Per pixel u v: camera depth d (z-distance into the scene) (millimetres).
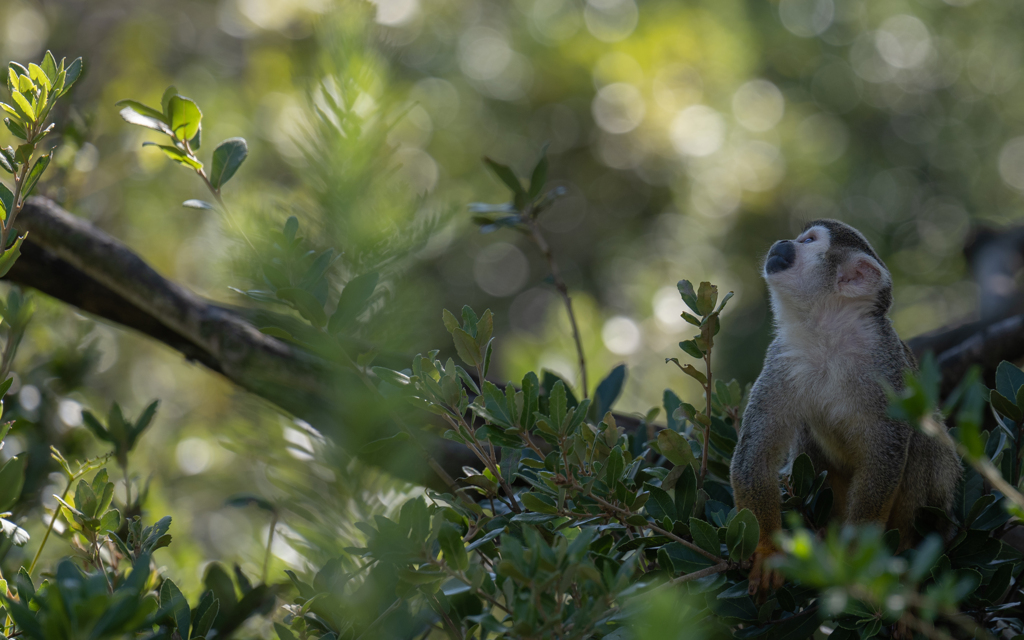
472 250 26594
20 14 16828
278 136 8641
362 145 3541
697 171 22531
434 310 3736
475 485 5746
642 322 14516
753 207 22641
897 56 27031
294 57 4426
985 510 6078
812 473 6535
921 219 25984
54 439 8781
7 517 6254
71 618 3469
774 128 23422
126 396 15164
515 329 26219
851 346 7309
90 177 12641
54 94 5270
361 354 4359
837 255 7594
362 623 4684
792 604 5539
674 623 3562
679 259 22109
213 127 15773
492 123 24547
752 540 5246
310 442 4027
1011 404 5871
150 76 17953
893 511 7164
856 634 5441
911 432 7055
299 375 7117
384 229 3568
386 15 7043
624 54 22672
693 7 23562
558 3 24344
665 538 5473
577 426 5473
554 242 26609
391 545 4211
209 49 20953
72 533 5637
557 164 25062
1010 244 15688
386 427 4711
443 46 24062
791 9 26531
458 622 5500
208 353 9703
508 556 4164
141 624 4129
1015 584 5926
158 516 8688
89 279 9570
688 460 5941
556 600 4242
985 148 26656
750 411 7336
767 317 22391
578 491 5289
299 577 5570
